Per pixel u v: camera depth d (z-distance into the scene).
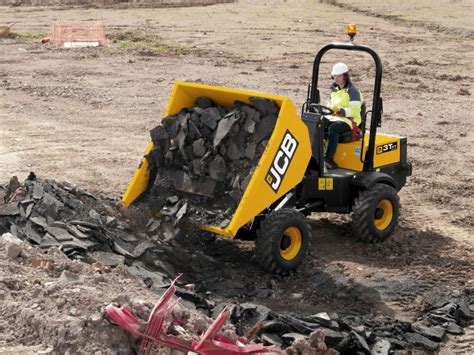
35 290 6.83
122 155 16.67
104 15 46.97
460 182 15.45
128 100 22.58
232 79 26.22
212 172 10.13
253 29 40.88
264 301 9.51
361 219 11.23
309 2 56.34
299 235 10.23
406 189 14.89
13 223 9.50
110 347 5.97
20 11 49.25
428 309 9.50
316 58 11.80
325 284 10.09
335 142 11.54
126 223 10.32
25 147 17.03
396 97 24.11
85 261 8.88
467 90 25.36
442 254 11.36
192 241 10.58
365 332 8.21
